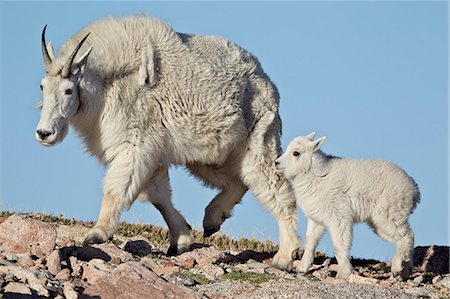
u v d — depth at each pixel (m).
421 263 23.22
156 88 20.94
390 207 19.38
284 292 16.28
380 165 19.67
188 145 21.58
